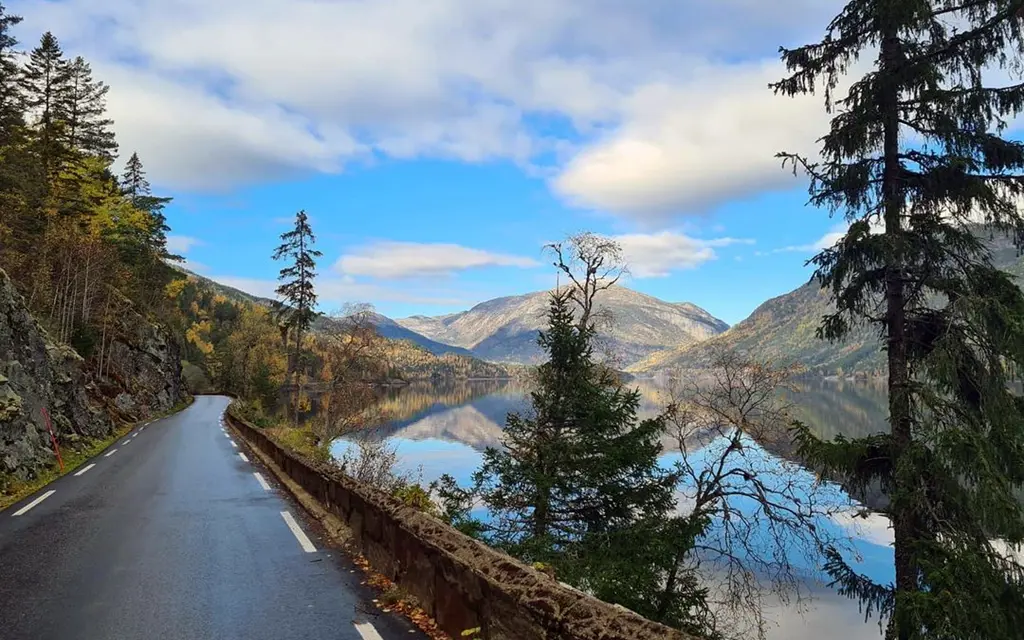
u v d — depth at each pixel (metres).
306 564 7.52
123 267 63.53
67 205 49.28
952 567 9.73
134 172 81.88
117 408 41.66
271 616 5.68
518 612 4.06
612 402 14.92
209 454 21.88
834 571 12.16
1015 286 10.84
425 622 5.52
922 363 11.10
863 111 11.75
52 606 5.97
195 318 148.25
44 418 20.14
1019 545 10.09
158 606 5.95
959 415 10.72
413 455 51.44
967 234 11.18
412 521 6.43
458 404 128.38
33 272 43.31
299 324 47.00
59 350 28.86
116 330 56.88
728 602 16.73
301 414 67.25
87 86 62.97
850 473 11.92
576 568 11.32
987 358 10.48
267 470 17.39
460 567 5.04
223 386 103.62
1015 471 10.41
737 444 16.84
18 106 48.94
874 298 12.05
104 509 11.39
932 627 9.23
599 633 3.31
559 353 15.12
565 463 14.23
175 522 10.14
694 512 14.49
